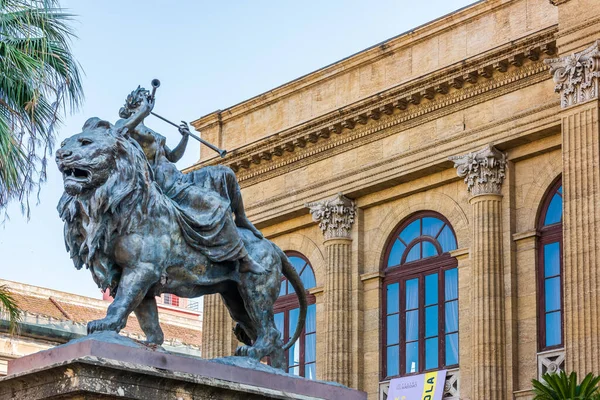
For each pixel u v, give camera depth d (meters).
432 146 38.31
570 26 33.47
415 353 38.38
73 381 10.95
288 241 43.66
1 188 20.77
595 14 33.00
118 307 12.03
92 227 12.21
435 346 37.78
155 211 12.40
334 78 42.28
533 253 35.62
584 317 31.17
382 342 39.56
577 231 31.92
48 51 21.66
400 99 39.03
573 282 31.64
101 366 10.98
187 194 12.88
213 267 12.95
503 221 36.47
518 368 35.19
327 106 42.28
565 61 33.34
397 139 39.59
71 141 12.18
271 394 12.15
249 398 12.01
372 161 40.28
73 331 50.50
